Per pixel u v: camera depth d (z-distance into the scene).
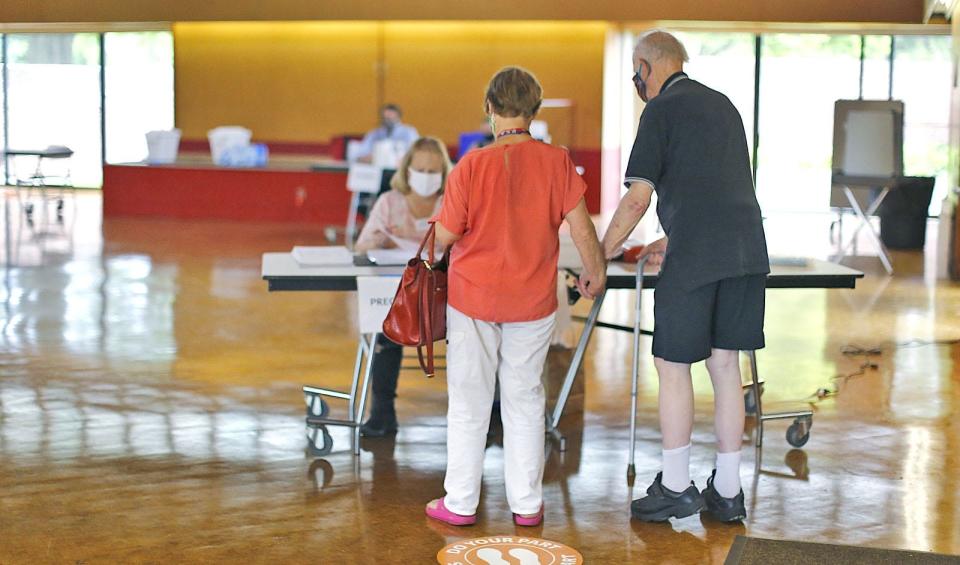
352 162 21.27
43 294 13.38
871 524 6.12
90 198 27.17
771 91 25.61
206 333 11.21
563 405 7.55
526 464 6.00
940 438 7.80
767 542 5.80
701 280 5.76
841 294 14.18
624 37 26.06
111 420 8.05
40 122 29.89
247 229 21.16
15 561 5.50
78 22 25.33
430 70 26.50
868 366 10.09
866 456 7.37
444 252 6.07
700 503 6.06
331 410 8.46
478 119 26.34
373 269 7.36
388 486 6.69
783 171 25.84
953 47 16.25
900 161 16.52
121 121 29.45
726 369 6.07
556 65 25.16
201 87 27.77
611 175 25.75
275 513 6.21
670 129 5.85
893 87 24.88
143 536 5.85
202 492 6.55
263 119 27.55
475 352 5.87
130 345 10.57
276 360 10.04
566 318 8.21
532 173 5.76
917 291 14.42
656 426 8.05
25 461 7.10
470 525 6.06
